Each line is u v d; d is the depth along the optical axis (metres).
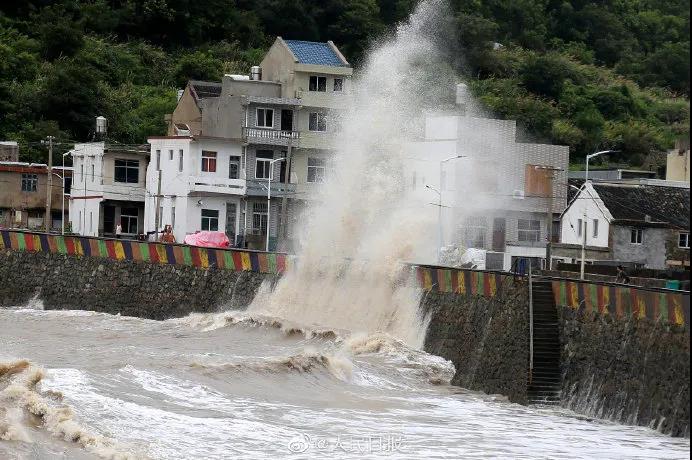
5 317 193.50
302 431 111.44
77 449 97.94
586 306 134.62
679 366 120.19
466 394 138.50
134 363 134.50
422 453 105.31
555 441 113.06
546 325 137.38
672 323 122.56
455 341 151.00
